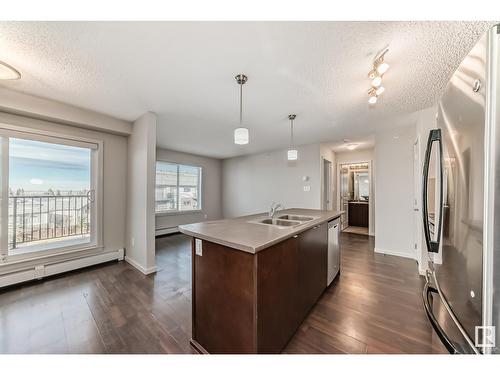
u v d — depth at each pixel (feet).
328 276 7.86
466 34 4.58
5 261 7.91
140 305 6.75
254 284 3.95
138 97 7.89
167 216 17.38
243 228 5.60
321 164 15.52
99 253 10.41
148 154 9.41
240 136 6.51
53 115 8.29
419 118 9.23
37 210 8.91
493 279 2.02
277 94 7.59
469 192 2.39
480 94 2.15
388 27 4.40
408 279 8.63
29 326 5.69
